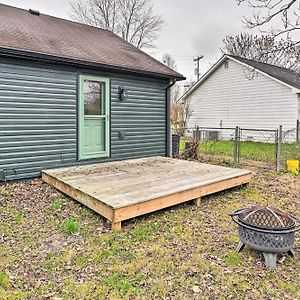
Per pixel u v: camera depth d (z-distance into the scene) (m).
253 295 2.34
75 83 6.33
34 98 5.73
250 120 15.51
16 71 5.44
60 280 2.51
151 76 7.73
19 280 2.50
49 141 6.04
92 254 2.95
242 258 2.91
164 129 8.41
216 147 12.16
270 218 2.87
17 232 3.46
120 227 3.59
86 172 5.61
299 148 10.53
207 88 17.62
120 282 2.48
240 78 15.73
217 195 5.17
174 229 3.62
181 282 2.50
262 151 11.12
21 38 5.91
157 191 4.18
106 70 6.75
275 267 2.74
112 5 23.72
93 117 6.78
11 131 5.48
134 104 7.55
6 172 5.48
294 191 5.59
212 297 2.31
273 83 14.34
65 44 6.70
